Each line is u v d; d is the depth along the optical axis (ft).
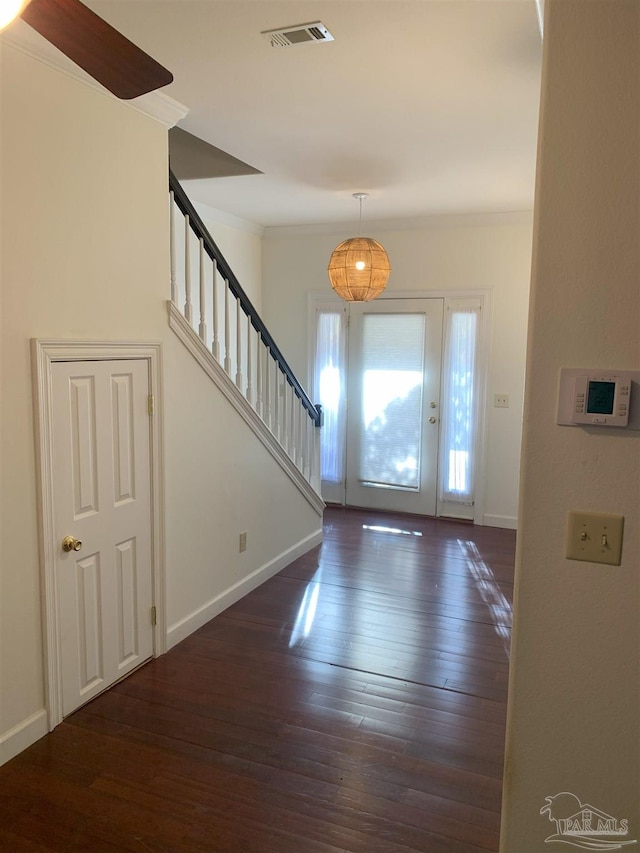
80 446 8.89
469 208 17.42
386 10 7.03
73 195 8.52
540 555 4.49
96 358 9.05
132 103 9.36
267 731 8.77
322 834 6.94
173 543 11.10
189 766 8.02
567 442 4.35
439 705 9.44
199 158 13.98
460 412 19.20
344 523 19.24
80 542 8.94
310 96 9.54
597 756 4.53
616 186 4.10
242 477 13.20
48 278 8.20
